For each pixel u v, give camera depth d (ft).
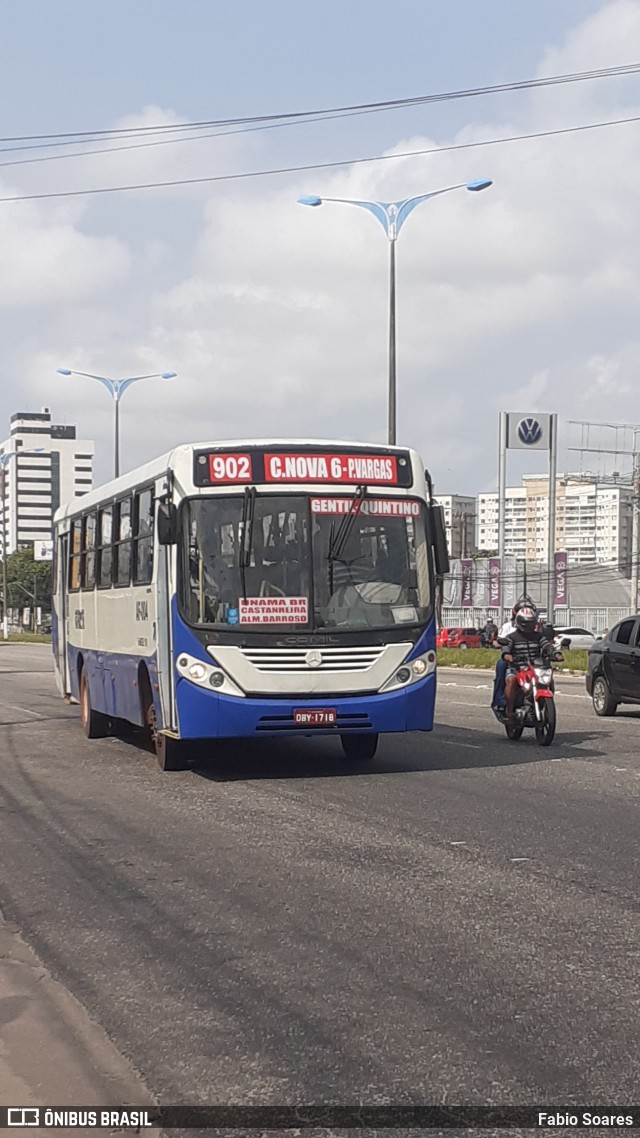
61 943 23.25
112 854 31.42
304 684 42.16
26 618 472.03
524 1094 15.52
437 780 42.86
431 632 43.86
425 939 22.58
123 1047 17.66
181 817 36.63
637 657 67.31
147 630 46.75
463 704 82.48
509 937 22.54
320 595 42.73
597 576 330.75
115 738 61.16
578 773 43.96
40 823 36.24
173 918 24.75
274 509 42.96
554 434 208.23
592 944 21.99
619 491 481.05
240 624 42.14
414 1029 17.90
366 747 49.32
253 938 23.03
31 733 64.54
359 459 43.91
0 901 26.73
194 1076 16.48
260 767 47.91
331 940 22.71
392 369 119.03
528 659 54.24
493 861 28.94
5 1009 19.51
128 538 50.80
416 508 44.34
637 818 34.32
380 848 30.89
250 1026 18.29
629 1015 18.30
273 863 29.55
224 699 41.86
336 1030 17.97
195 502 42.63
